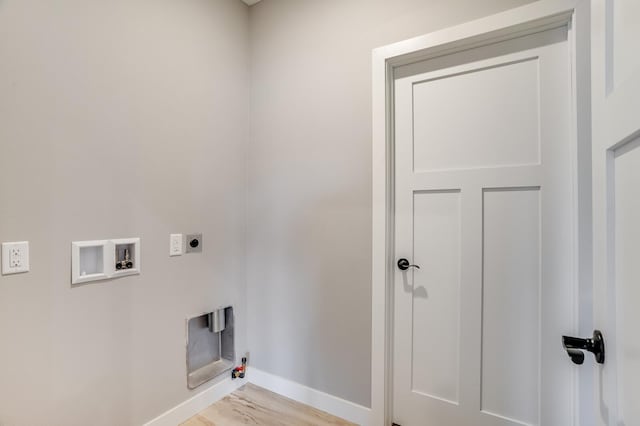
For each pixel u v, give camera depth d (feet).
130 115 4.79
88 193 4.33
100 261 4.50
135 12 4.85
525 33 4.35
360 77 5.47
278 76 6.44
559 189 4.17
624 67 1.97
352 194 5.55
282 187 6.38
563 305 4.15
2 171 3.58
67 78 4.10
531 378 4.34
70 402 4.15
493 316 4.60
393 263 5.33
